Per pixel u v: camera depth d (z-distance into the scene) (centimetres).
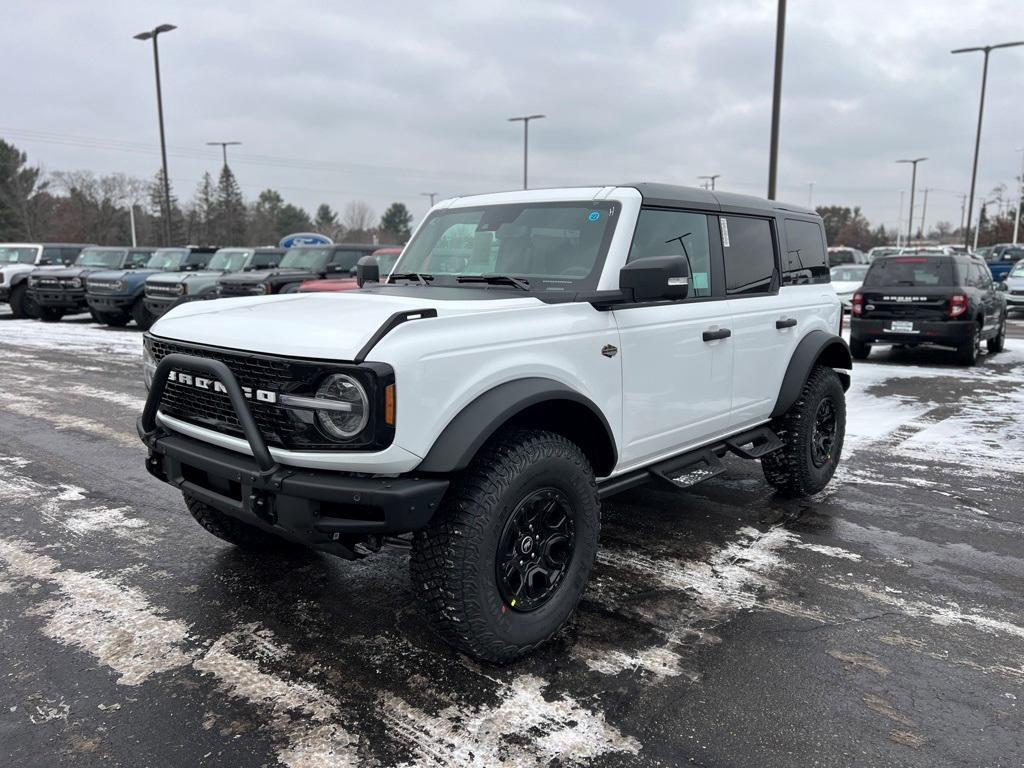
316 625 346
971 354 1168
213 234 8312
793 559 426
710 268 434
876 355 1326
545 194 410
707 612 360
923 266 1188
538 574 318
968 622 353
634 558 425
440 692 293
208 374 308
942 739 265
